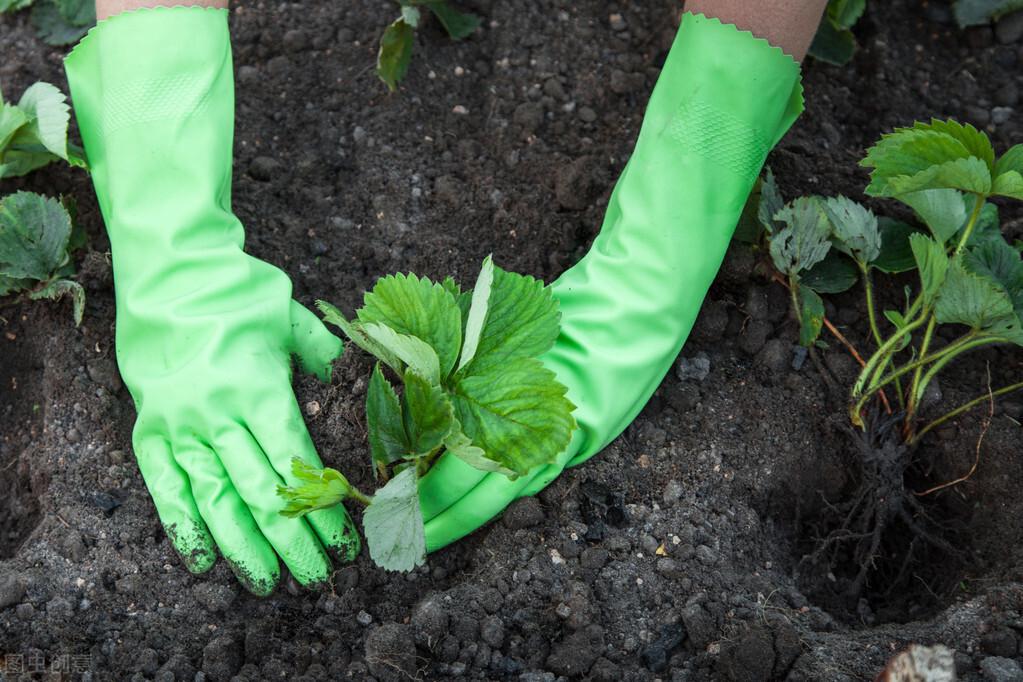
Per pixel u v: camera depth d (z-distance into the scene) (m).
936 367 1.08
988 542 1.07
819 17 1.07
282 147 1.21
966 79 1.26
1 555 1.09
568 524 1.04
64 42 1.25
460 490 1.03
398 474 0.99
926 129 1.05
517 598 1.02
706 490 1.08
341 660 1.01
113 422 1.09
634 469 1.08
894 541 1.11
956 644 1.02
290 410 1.04
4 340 1.14
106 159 1.09
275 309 1.07
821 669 0.99
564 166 1.19
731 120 1.07
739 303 1.14
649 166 1.08
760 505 1.08
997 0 1.26
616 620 1.02
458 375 1.00
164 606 1.03
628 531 1.05
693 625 1.01
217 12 1.10
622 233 1.08
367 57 1.25
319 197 1.19
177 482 1.04
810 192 1.16
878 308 1.14
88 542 1.05
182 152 1.07
